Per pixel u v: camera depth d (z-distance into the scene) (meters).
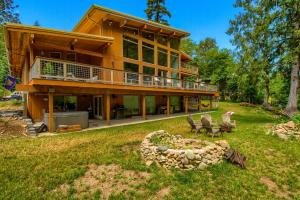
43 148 6.73
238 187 4.30
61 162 5.45
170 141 6.79
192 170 5.00
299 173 5.13
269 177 4.88
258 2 13.73
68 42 12.50
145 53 17.92
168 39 20.55
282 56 12.61
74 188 4.16
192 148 5.80
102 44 13.59
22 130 9.52
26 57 14.16
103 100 14.92
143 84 14.52
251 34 14.16
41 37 11.20
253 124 12.09
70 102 14.86
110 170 5.01
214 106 27.70
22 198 3.76
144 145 6.09
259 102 30.86
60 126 9.80
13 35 10.99
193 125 9.41
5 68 26.03
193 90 20.03
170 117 16.20
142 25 16.59
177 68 22.09
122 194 3.95
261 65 13.45
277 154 6.45
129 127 11.04
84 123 11.05
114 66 14.93
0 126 9.63
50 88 9.80
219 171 4.99
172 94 17.58
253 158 6.01
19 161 5.50
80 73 11.25
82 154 6.09
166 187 4.23
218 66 38.44
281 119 12.48
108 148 6.71
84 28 16.98
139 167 5.11
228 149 5.95
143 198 3.83
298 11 11.52
